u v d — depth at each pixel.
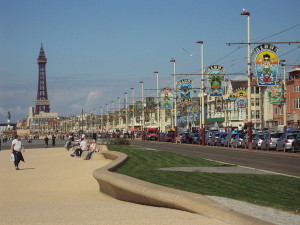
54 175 25.59
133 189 13.70
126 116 126.62
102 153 39.84
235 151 49.09
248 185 17.05
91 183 21.08
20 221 10.36
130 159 32.69
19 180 23.20
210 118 124.38
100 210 11.97
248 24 52.38
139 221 9.99
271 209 11.71
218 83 56.47
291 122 93.62
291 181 18.50
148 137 105.62
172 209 11.80
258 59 43.25
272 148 51.62
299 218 10.56
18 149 30.08
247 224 9.12
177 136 82.56
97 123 172.62
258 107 110.44
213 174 21.45
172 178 19.50
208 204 10.59
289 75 99.62
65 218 10.65
